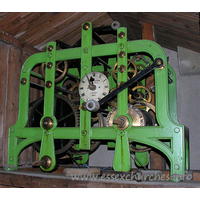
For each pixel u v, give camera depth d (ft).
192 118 15.43
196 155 15.08
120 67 8.77
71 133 9.09
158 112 8.18
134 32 15.14
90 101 8.18
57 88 10.40
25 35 12.07
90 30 9.41
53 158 9.08
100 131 8.77
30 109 11.28
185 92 15.75
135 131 8.33
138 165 11.05
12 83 11.75
